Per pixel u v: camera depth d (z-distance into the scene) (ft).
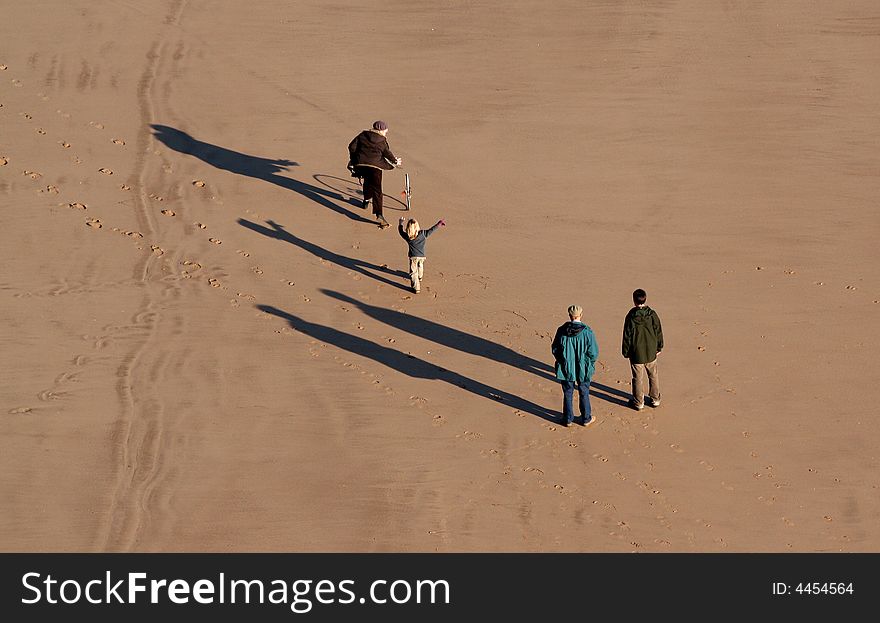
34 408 161.38
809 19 341.21
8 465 149.18
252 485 149.79
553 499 151.94
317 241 219.00
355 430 163.32
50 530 138.62
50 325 182.09
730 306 203.31
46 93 264.52
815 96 293.23
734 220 234.99
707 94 292.81
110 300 191.11
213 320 188.75
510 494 152.25
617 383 181.06
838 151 265.75
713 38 327.06
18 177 226.38
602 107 284.20
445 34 325.42
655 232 229.45
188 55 296.71
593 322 195.52
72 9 315.17
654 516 149.89
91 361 173.88
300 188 238.68
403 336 189.47
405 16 337.72
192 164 242.99
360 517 145.38
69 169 232.73
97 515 141.79
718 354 188.75
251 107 272.72
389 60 306.35
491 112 279.69
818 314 201.57
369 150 221.66
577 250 221.25
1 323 181.16
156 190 230.68
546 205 238.48
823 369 185.26
